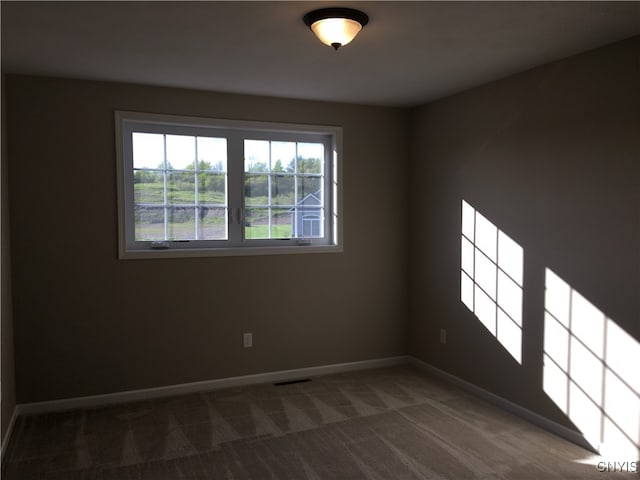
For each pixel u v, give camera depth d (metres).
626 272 2.68
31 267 3.44
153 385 3.78
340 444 2.99
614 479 2.58
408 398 3.76
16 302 3.41
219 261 3.95
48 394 3.51
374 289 4.52
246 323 4.06
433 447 2.95
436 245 4.26
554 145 3.10
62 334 3.53
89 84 3.52
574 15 2.34
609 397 2.79
